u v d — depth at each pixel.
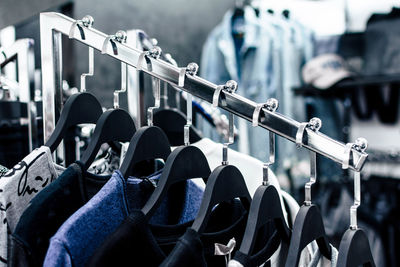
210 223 0.68
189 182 0.73
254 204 0.56
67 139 1.01
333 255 0.66
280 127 0.55
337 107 2.01
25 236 0.52
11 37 1.45
